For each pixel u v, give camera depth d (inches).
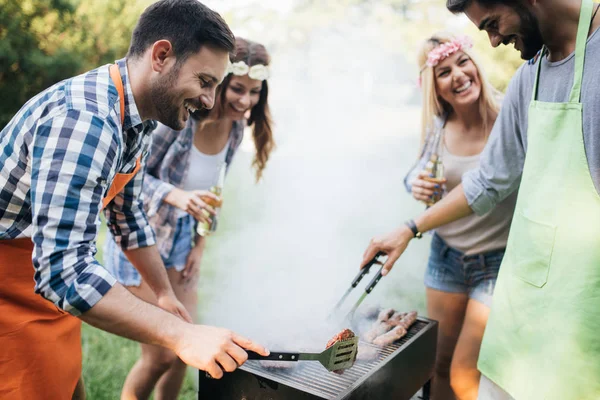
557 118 57.4
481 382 73.7
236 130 99.8
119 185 61.9
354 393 55.1
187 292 101.4
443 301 97.9
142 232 72.3
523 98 69.4
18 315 56.6
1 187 51.7
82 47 262.1
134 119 53.4
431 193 92.7
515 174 77.0
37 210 43.9
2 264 54.7
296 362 61.1
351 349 55.6
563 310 57.8
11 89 246.4
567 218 56.9
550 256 58.9
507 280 66.5
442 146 97.1
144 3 284.2
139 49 51.8
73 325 63.8
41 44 254.2
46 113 48.3
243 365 60.4
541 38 57.4
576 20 55.4
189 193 92.4
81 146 45.0
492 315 69.8
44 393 60.6
